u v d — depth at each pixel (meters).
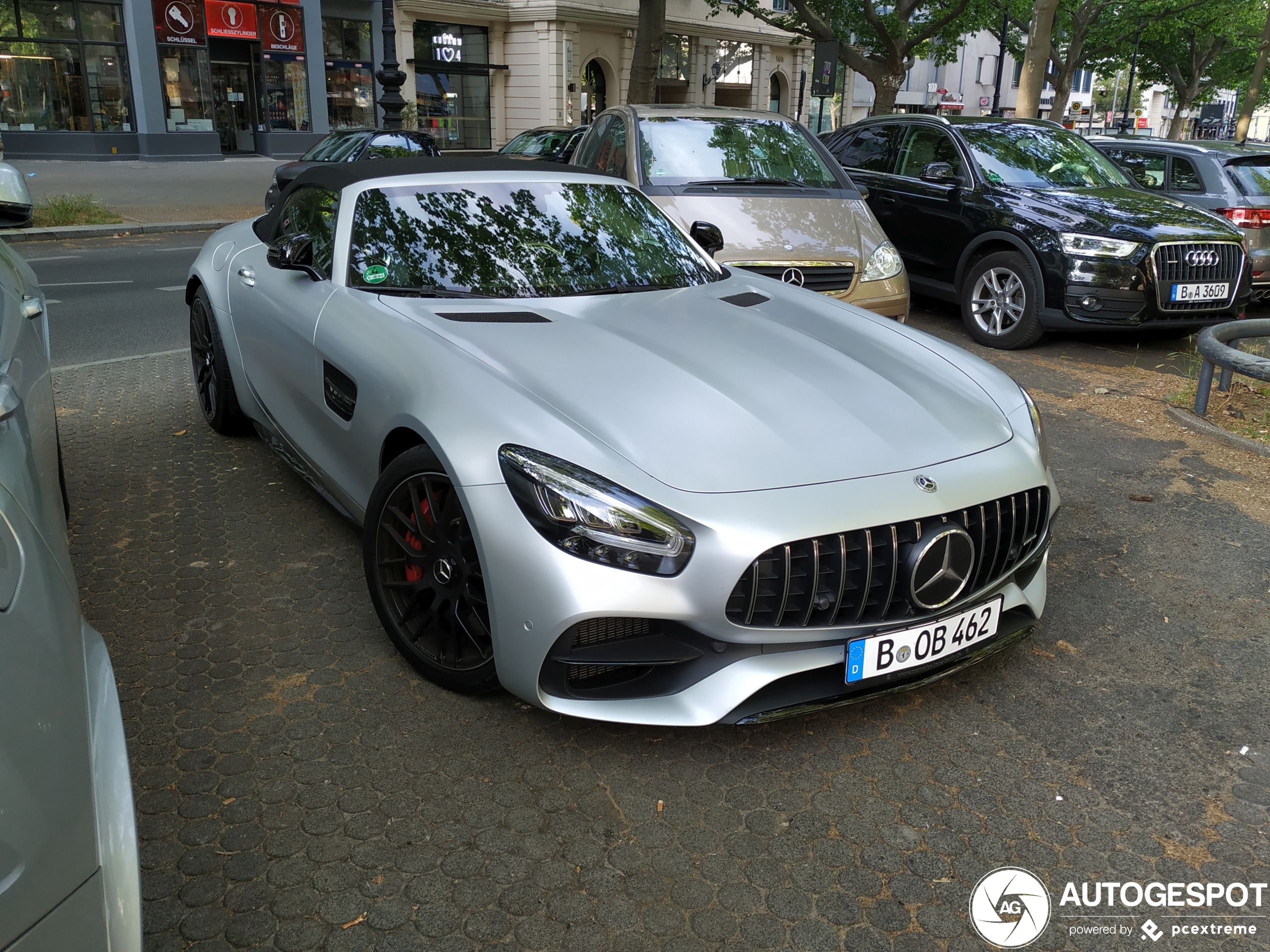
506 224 3.65
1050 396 6.15
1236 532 4.06
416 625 2.80
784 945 1.97
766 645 2.38
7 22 21.44
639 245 3.84
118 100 23.09
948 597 2.50
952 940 1.99
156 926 1.96
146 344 6.96
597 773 2.46
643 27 16.58
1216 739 2.67
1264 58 25.27
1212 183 9.20
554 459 2.34
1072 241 6.96
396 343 2.92
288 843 2.20
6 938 1.12
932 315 8.72
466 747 2.54
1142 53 39.66
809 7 23.30
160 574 3.43
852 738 2.64
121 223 13.62
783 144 7.02
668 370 2.76
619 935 1.98
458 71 29.27
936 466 2.56
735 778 2.46
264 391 3.92
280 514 3.96
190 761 2.46
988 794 2.43
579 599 2.25
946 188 7.99
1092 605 3.41
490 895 2.07
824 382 2.84
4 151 22.00
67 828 1.23
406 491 2.74
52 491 2.05
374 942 1.94
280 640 3.03
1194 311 7.02
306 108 25.97
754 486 2.36
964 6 20.19
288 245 3.52
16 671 1.25
